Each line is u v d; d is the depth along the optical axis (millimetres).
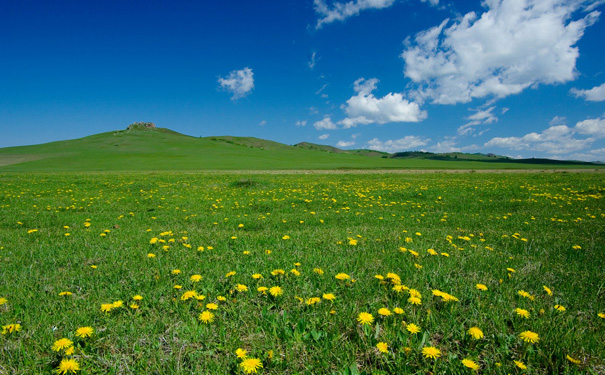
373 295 3424
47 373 2201
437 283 3918
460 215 10594
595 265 4820
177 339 2666
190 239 6586
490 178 30234
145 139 146000
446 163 99688
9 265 4641
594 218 9500
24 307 3232
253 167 65562
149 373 2221
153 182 24219
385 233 7254
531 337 2383
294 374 2189
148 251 5621
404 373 2201
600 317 3029
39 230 7613
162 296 3570
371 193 17156
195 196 16125
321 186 21906
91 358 2344
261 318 3004
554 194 15938
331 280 3918
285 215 10648
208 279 3959
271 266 4477
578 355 2383
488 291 3619
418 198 15531
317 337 2619
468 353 2434
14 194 16016
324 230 7809
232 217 10117
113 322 2842
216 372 2186
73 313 3000
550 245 6102
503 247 6137
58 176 32812
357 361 2426
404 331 2693
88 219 9344
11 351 2443
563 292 3697
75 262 4910
